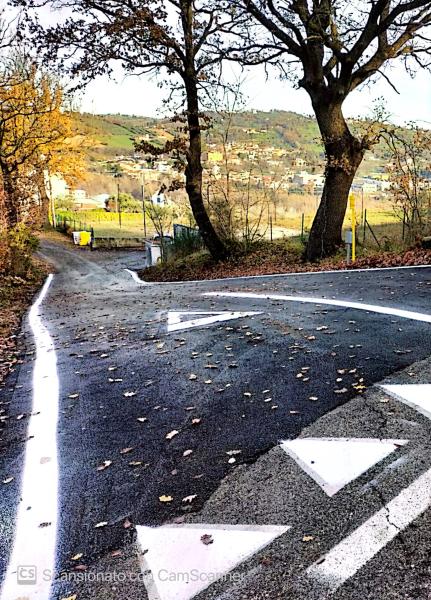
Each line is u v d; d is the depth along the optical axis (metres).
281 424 3.33
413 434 2.93
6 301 12.59
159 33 13.71
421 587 1.84
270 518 2.37
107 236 37.09
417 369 3.93
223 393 4.04
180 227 21.45
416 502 2.31
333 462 2.75
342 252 13.21
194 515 2.49
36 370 5.55
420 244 11.82
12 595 2.12
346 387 3.78
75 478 3.05
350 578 1.93
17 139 18.31
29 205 17.47
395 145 12.73
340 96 12.57
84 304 10.77
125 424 3.74
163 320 7.30
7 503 2.85
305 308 6.72
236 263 16.06
